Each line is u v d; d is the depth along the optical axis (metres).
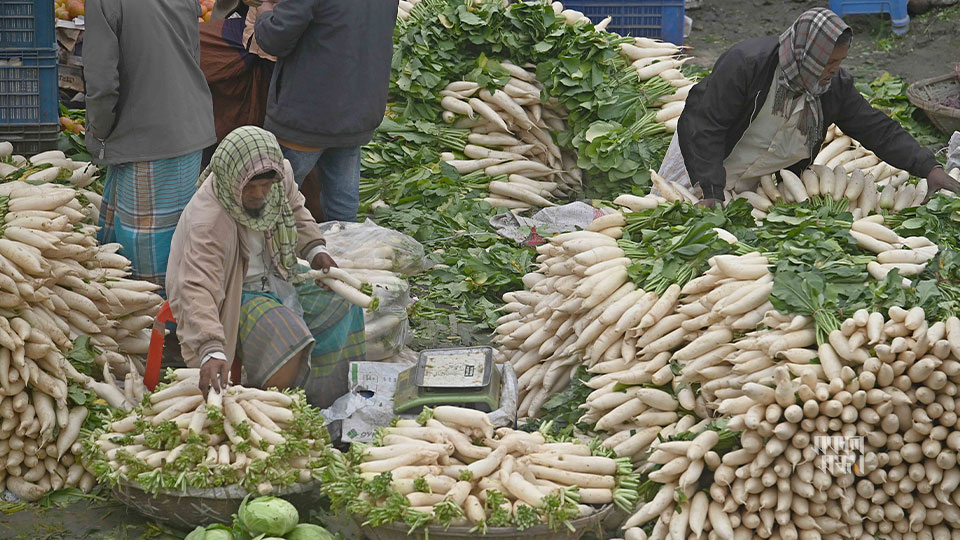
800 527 9.60
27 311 11.05
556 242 12.65
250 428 9.92
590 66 20.03
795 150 13.97
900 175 17.00
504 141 20.20
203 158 17.81
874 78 28.06
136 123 12.97
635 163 19.62
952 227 12.26
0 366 10.61
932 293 10.02
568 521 9.10
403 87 20.08
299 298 11.71
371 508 9.12
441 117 20.53
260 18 15.05
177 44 13.07
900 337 9.52
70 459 10.91
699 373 10.53
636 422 10.84
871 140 14.27
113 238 13.76
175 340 13.16
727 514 9.68
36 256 11.16
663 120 20.11
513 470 9.55
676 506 9.80
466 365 10.97
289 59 15.23
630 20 24.27
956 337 9.33
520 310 13.40
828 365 9.60
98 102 12.61
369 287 11.74
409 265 14.06
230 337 10.87
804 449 9.39
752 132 13.90
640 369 11.00
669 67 20.75
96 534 10.12
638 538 9.63
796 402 9.55
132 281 12.73
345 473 9.65
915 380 9.37
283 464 9.93
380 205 18.72
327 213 16.59
